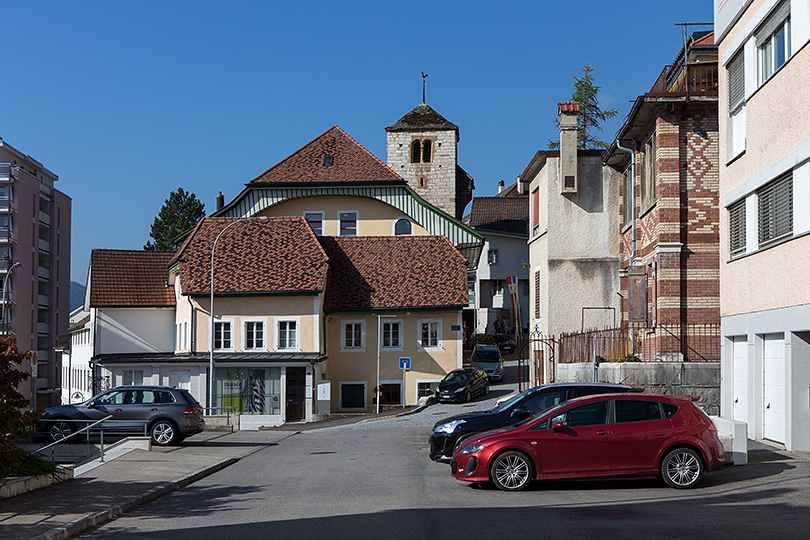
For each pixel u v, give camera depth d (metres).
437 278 46.16
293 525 11.24
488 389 42.66
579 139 56.09
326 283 45.66
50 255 87.56
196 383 43.38
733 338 21.58
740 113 20.69
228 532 10.93
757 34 19.41
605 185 32.19
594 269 31.97
